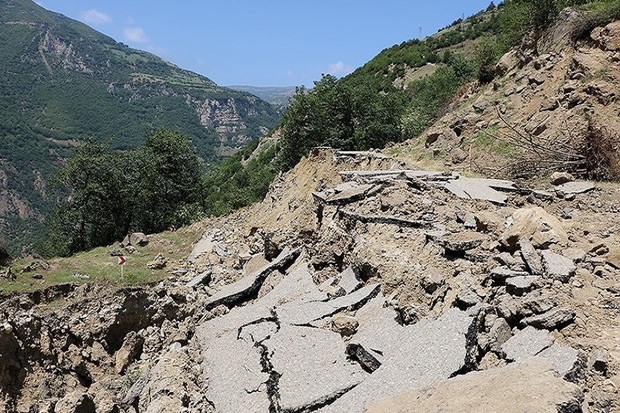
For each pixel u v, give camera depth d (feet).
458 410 16.07
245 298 39.24
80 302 38.78
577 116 47.62
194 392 27.45
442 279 26.66
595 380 17.65
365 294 29.35
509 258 25.72
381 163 52.75
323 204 40.16
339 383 22.35
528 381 16.47
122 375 36.55
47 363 35.09
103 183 83.71
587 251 25.88
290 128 93.50
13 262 44.88
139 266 49.70
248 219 66.54
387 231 32.63
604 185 38.96
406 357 21.30
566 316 20.25
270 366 25.77
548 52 60.64
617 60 49.75
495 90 64.13
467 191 37.06
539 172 44.47
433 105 93.81
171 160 95.55
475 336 21.29
